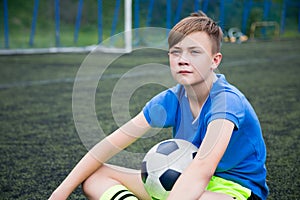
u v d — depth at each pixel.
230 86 1.90
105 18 18.34
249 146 1.93
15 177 2.88
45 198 2.54
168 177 1.87
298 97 5.75
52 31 16.88
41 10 17.97
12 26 16.45
